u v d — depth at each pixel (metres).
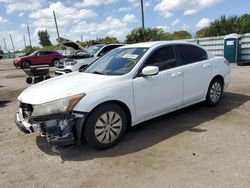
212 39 16.98
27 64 21.12
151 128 4.77
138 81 4.25
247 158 3.50
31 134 4.85
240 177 3.07
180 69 4.91
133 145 4.09
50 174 3.38
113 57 4.98
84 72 4.93
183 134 4.42
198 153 3.71
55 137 3.56
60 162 3.68
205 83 5.51
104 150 3.98
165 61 4.78
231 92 7.36
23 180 3.28
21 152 4.08
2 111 6.71
